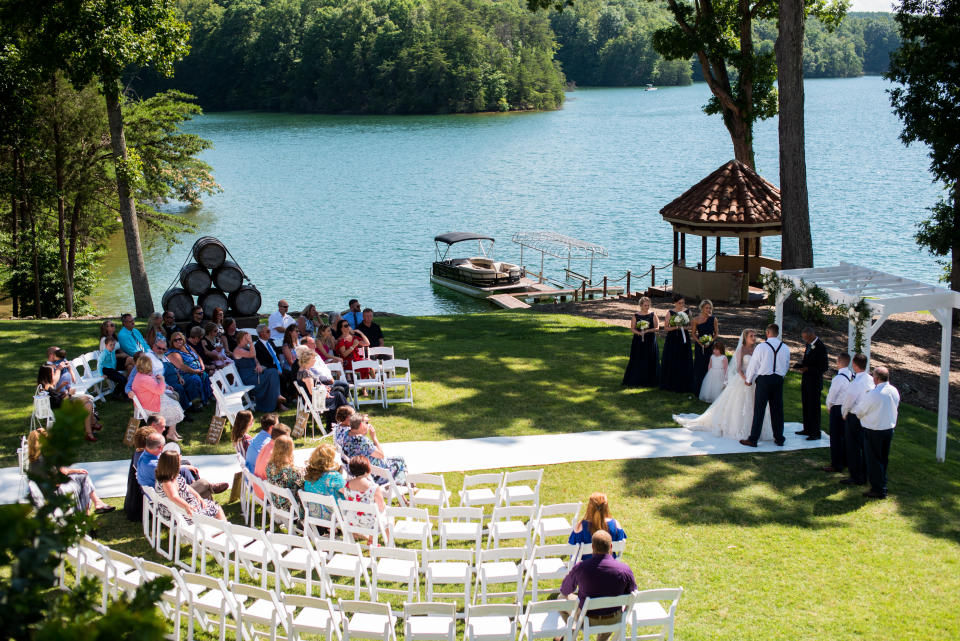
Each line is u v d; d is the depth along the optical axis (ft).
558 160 327.26
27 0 73.56
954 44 77.25
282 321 57.41
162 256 164.55
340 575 28.99
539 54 602.85
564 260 157.79
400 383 50.06
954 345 80.74
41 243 106.93
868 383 38.99
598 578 23.81
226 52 577.43
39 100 90.94
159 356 46.80
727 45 101.96
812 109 587.68
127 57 76.48
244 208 224.53
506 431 45.85
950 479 42.16
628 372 55.31
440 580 26.81
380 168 307.37
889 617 28.22
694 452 43.24
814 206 221.46
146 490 30.86
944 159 80.43
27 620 11.06
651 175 282.36
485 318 83.25
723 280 92.02
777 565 31.71
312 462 32.42
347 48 553.64
